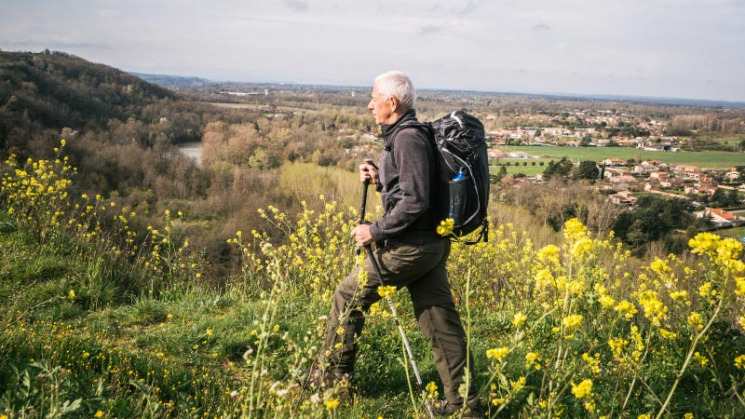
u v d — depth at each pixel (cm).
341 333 298
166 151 5019
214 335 416
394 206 288
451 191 275
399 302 503
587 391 197
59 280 520
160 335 419
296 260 530
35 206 651
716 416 263
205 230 2684
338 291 309
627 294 525
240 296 540
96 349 335
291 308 467
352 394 322
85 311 475
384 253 288
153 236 695
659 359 347
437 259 285
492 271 577
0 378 262
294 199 3553
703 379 343
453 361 287
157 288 600
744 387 294
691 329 329
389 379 353
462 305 511
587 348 361
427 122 297
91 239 642
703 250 212
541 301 449
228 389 308
